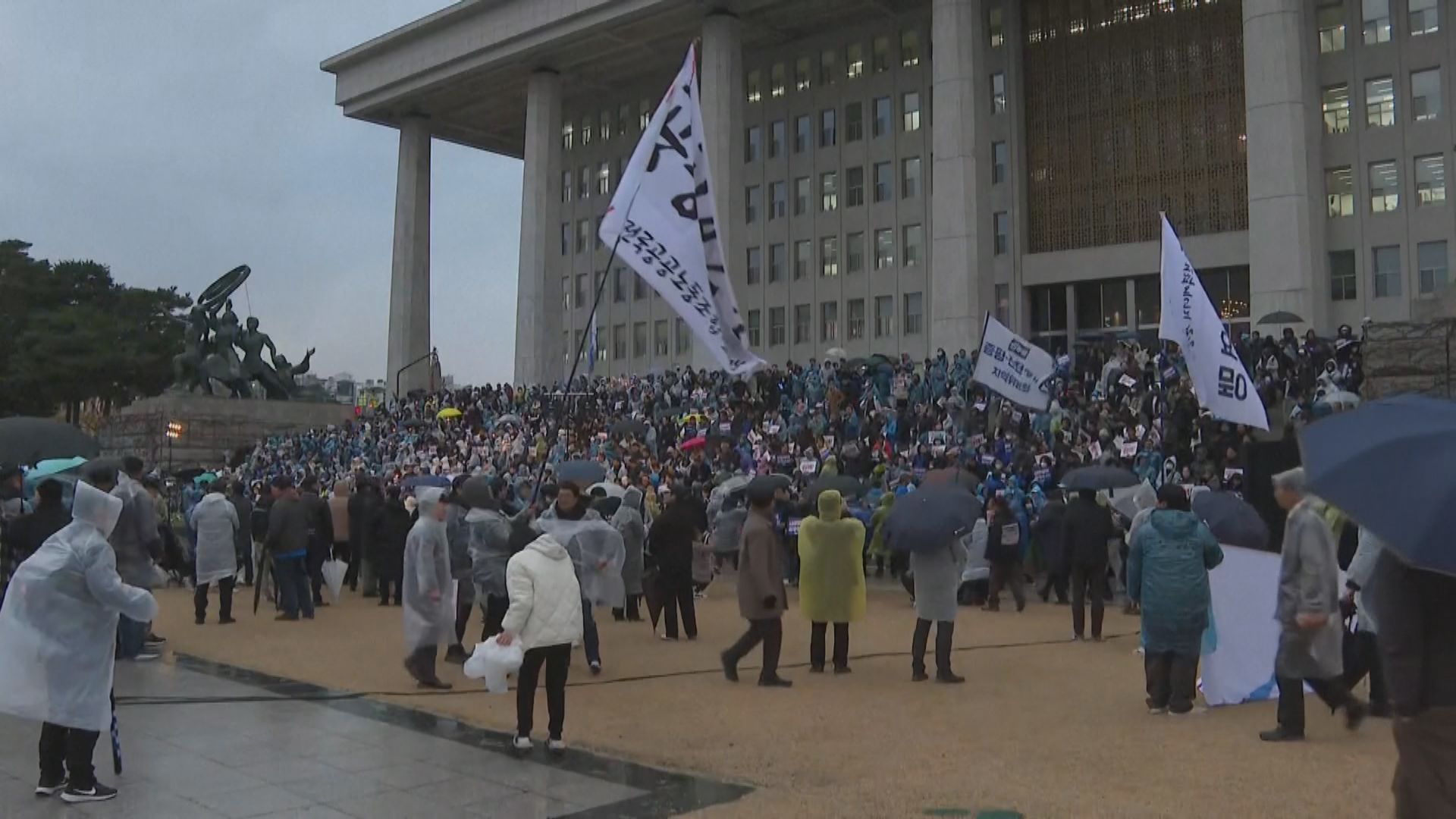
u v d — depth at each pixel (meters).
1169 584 9.32
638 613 16.27
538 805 6.84
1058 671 11.76
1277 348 26.58
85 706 6.80
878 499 20.14
